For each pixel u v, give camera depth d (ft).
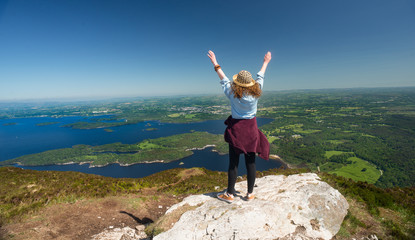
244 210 12.92
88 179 44.21
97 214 27.71
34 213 26.23
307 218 13.65
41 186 38.50
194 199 17.11
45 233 20.88
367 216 18.62
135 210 31.12
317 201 14.85
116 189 40.37
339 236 13.92
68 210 27.99
